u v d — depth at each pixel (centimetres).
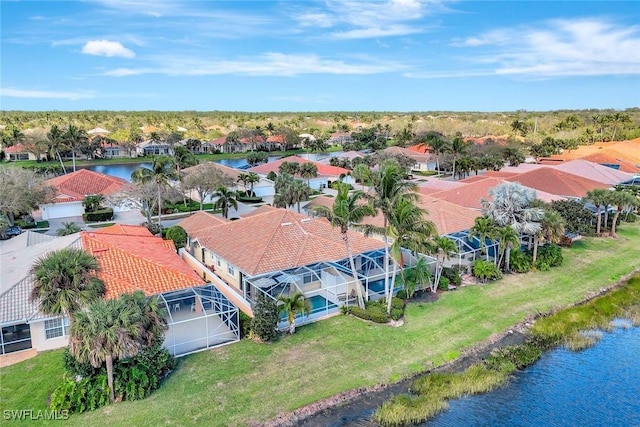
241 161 16200
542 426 2697
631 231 6556
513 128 19038
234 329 3547
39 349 3256
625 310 4203
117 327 2545
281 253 4091
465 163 11275
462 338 3600
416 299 4219
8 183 6294
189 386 2870
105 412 2616
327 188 10419
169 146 17050
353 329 3656
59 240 4088
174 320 3719
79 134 12975
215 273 4684
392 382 3039
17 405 2645
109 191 7881
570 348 3556
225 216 7031
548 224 4859
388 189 3747
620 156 10712
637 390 3048
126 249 3925
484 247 4788
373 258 4469
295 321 3750
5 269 3809
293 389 2892
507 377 3164
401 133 19250
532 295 4375
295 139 18938
